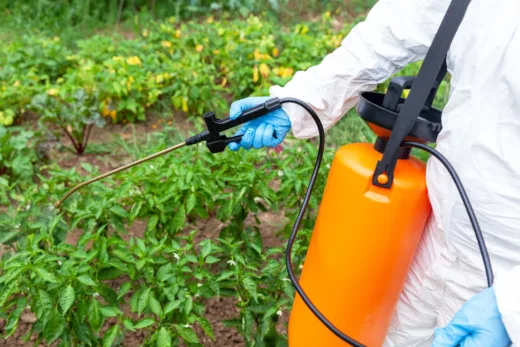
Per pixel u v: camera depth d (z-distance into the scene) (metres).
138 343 2.75
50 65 5.38
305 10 8.13
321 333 1.94
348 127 4.57
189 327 2.25
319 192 3.06
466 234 1.64
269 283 2.51
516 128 1.46
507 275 1.36
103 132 4.70
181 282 2.34
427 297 1.91
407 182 1.72
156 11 7.71
